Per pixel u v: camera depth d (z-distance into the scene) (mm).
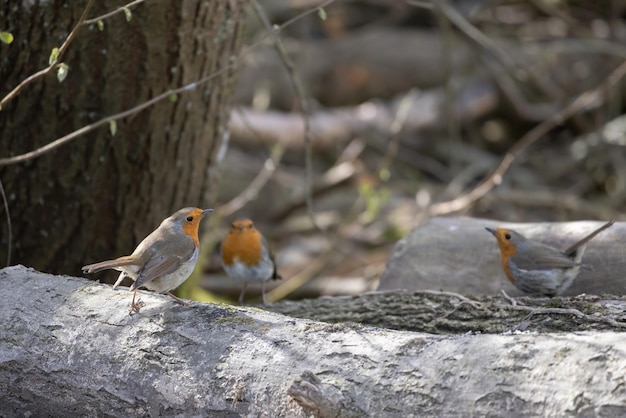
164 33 9930
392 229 17953
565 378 5715
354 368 6309
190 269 7973
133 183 10633
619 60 21922
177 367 6809
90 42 9836
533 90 22562
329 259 16984
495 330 8242
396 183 20609
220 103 11023
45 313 7539
